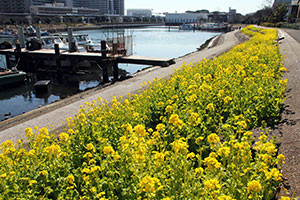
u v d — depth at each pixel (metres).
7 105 16.42
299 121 5.88
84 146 5.46
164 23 177.25
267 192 3.79
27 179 4.21
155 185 3.82
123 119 6.91
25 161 4.79
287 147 4.96
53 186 4.30
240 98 7.16
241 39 41.66
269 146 4.00
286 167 4.41
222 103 7.27
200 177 3.78
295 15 72.62
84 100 11.50
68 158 5.08
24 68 27.77
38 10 140.75
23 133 8.26
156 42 57.66
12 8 145.25
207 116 6.23
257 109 6.52
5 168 4.60
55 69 27.45
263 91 6.94
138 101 8.12
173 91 8.63
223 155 4.35
